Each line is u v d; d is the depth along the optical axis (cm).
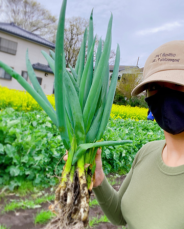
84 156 92
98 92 99
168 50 76
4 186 264
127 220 92
